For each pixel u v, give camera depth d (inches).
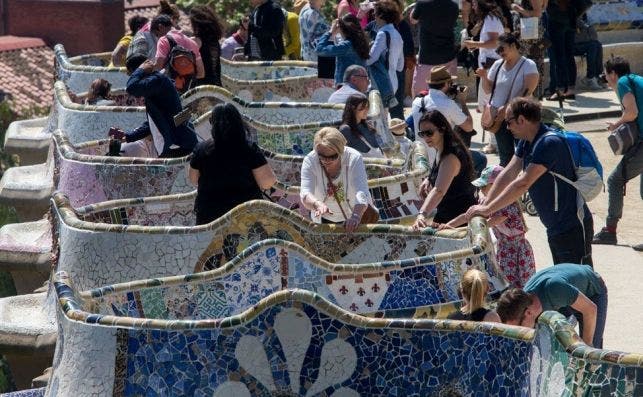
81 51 2556.6
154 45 832.9
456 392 365.1
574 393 310.3
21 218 808.3
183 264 498.3
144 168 623.8
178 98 673.6
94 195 628.1
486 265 472.1
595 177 528.7
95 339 380.2
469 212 521.0
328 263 453.4
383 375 370.6
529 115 525.3
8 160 1437.0
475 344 362.3
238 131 508.7
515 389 351.9
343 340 370.3
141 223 562.3
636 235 749.3
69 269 510.0
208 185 510.0
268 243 449.1
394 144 697.0
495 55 858.8
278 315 370.3
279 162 622.8
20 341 577.6
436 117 545.0
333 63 868.0
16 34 2628.0
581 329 474.0
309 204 488.4
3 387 1011.9
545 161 522.9
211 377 373.1
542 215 539.2
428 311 457.4
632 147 711.1
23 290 709.9
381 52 841.5
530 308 442.0
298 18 1016.9
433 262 461.4
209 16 808.3
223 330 371.6
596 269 668.7
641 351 541.3
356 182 497.0
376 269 457.4
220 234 495.8
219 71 816.9
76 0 2527.1
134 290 437.4
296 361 371.2
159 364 375.6
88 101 828.0
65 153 639.1
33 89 2514.8
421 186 568.1
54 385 403.9
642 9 1289.4
